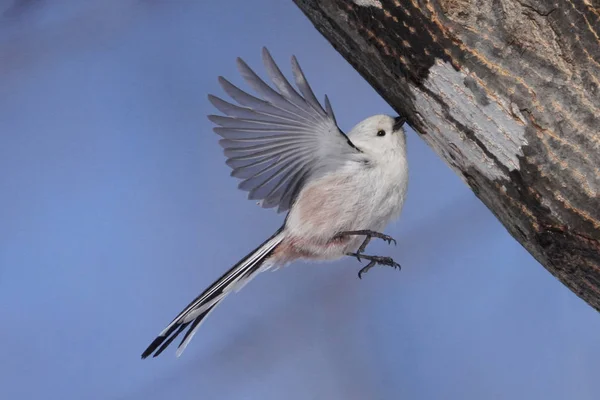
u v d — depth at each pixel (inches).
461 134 125.0
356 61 125.6
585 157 124.4
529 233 125.2
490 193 125.3
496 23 124.3
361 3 124.7
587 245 124.7
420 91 125.1
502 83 124.4
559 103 124.3
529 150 124.6
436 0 124.3
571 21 124.0
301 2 125.4
